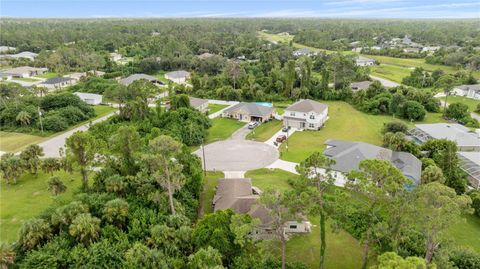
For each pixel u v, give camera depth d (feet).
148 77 396.78
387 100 292.81
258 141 227.61
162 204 128.16
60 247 106.42
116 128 226.38
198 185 148.46
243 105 279.49
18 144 218.38
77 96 287.48
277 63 430.20
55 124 243.19
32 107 258.37
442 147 181.98
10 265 100.89
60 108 270.67
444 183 153.28
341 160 165.68
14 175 164.45
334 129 253.03
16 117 244.63
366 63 499.92
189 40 623.36
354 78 382.63
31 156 171.22
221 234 106.01
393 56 558.97
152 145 120.78
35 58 508.12
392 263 66.49
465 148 203.62
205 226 110.01
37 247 107.24
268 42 641.40
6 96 278.87
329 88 352.69
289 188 159.94
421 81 377.09
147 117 242.37
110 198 128.47
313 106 255.09
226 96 337.11
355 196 114.52
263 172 180.14
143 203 131.85
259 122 266.36
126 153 147.23
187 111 244.42
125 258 103.24
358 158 164.86
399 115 281.54
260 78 368.07
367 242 95.40
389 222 88.99
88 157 138.41
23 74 425.69
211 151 210.59
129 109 247.29
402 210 83.61
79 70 451.12
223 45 610.24
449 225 78.02
